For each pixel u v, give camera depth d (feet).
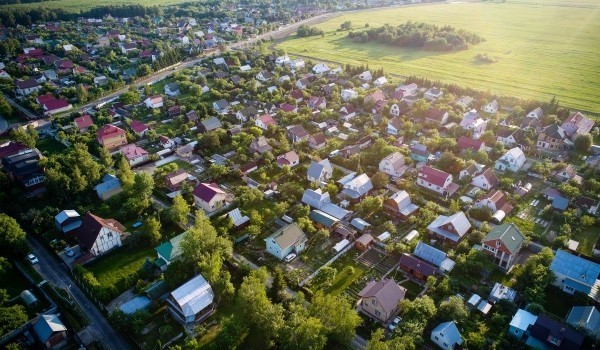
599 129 457.68
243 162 398.83
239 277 261.65
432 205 327.26
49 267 278.67
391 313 233.14
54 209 324.19
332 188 347.97
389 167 377.30
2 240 277.44
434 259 269.64
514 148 397.19
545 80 633.61
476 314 234.99
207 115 508.12
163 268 271.08
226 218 307.58
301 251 289.74
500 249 267.80
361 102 538.06
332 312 214.69
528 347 212.23
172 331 229.04
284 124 486.79
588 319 217.97
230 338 209.97
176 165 393.09
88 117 488.85
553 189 344.90
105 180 359.66
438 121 475.72
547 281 247.70
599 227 308.40
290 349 202.80
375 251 290.15
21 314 228.84
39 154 395.96
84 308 246.47
